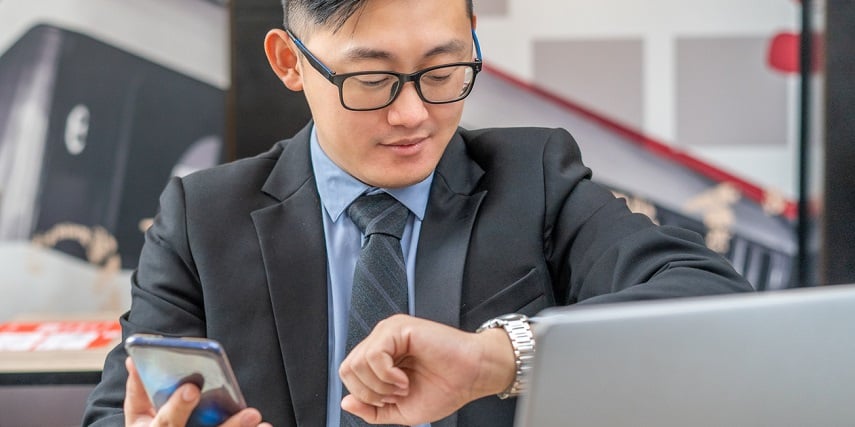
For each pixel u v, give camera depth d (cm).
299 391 107
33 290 280
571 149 124
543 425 61
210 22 272
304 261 111
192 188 117
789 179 273
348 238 114
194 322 112
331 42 97
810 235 269
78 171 277
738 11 268
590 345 60
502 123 274
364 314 106
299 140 121
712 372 61
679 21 269
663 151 273
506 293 109
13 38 271
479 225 113
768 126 272
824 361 62
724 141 273
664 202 276
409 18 95
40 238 279
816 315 62
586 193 116
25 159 275
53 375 186
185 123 276
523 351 81
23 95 273
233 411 81
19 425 219
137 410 87
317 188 116
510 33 270
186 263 113
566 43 270
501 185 117
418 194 114
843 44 251
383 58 96
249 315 109
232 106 264
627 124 273
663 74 271
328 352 109
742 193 274
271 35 112
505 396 84
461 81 101
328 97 100
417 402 82
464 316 109
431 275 110
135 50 273
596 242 111
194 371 77
